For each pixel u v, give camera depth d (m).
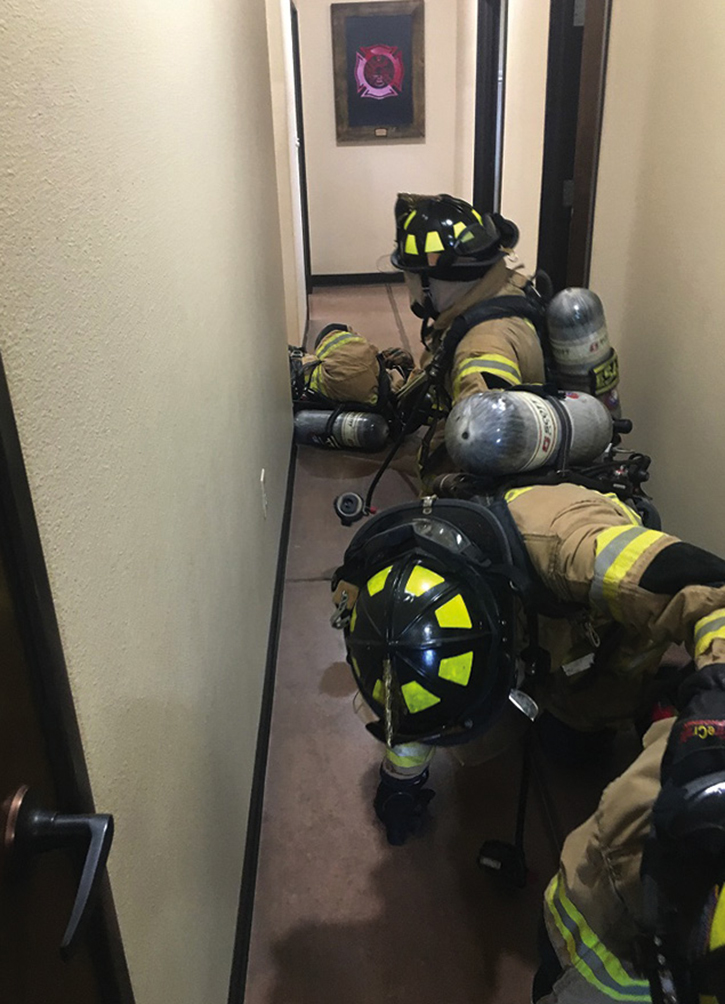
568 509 1.18
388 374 3.29
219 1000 1.18
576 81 2.91
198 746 1.08
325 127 5.77
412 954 1.37
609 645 1.33
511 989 1.30
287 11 3.96
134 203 0.81
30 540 0.49
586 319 1.97
